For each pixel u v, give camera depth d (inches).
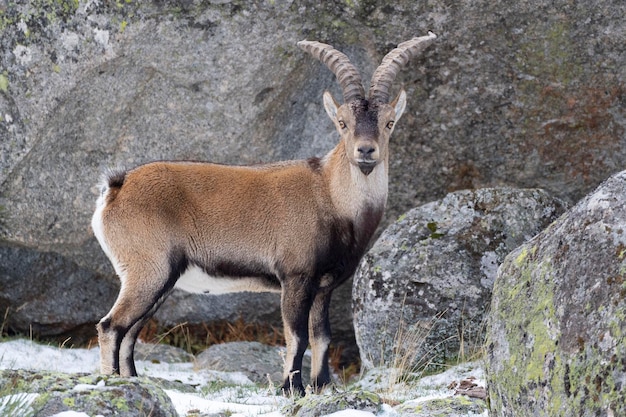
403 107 1123.9
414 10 1246.9
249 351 1403.8
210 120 1310.3
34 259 1466.5
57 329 1502.2
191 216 1123.9
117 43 1235.9
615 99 1285.7
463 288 1182.3
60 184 1315.2
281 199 1133.1
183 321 1504.7
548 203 1239.5
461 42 1264.8
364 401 757.3
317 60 1326.3
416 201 1366.9
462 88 1295.5
